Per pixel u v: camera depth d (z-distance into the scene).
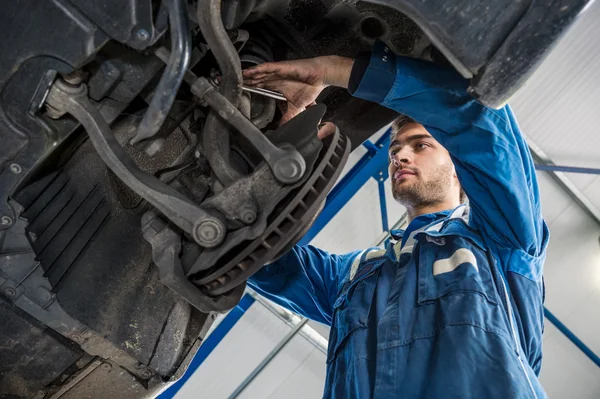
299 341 5.52
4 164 1.06
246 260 1.14
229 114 1.10
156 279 1.35
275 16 1.39
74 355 1.18
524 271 1.65
